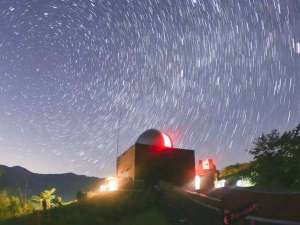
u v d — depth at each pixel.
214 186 42.22
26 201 39.28
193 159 42.41
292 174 31.23
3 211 35.41
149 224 26.78
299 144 33.03
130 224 26.89
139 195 34.12
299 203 21.59
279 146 33.81
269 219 21.12
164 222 27.20
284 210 21.36
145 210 30.48
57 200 40.88
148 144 43.78
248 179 36.53
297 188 28.48
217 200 26.02
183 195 29.52
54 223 27.77
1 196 39.41
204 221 25.53
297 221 20.02
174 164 41.56
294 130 33.97
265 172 33.19
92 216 28.98
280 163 33.06
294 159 32.03
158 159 41.12
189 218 27.20
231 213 22.00
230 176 43.47
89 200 34.19
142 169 40.38
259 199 23.83
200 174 43.66
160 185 35.16
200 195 28.33
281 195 23.58
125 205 30.81
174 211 29.03
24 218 30.38
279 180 31.72
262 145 34.50
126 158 44.00
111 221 28.03
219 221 23.84
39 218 28.44
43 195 41.41
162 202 31.30
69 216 28.83
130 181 39.50
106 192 37.25
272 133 34.62
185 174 41.62
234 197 25.66
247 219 22.12
